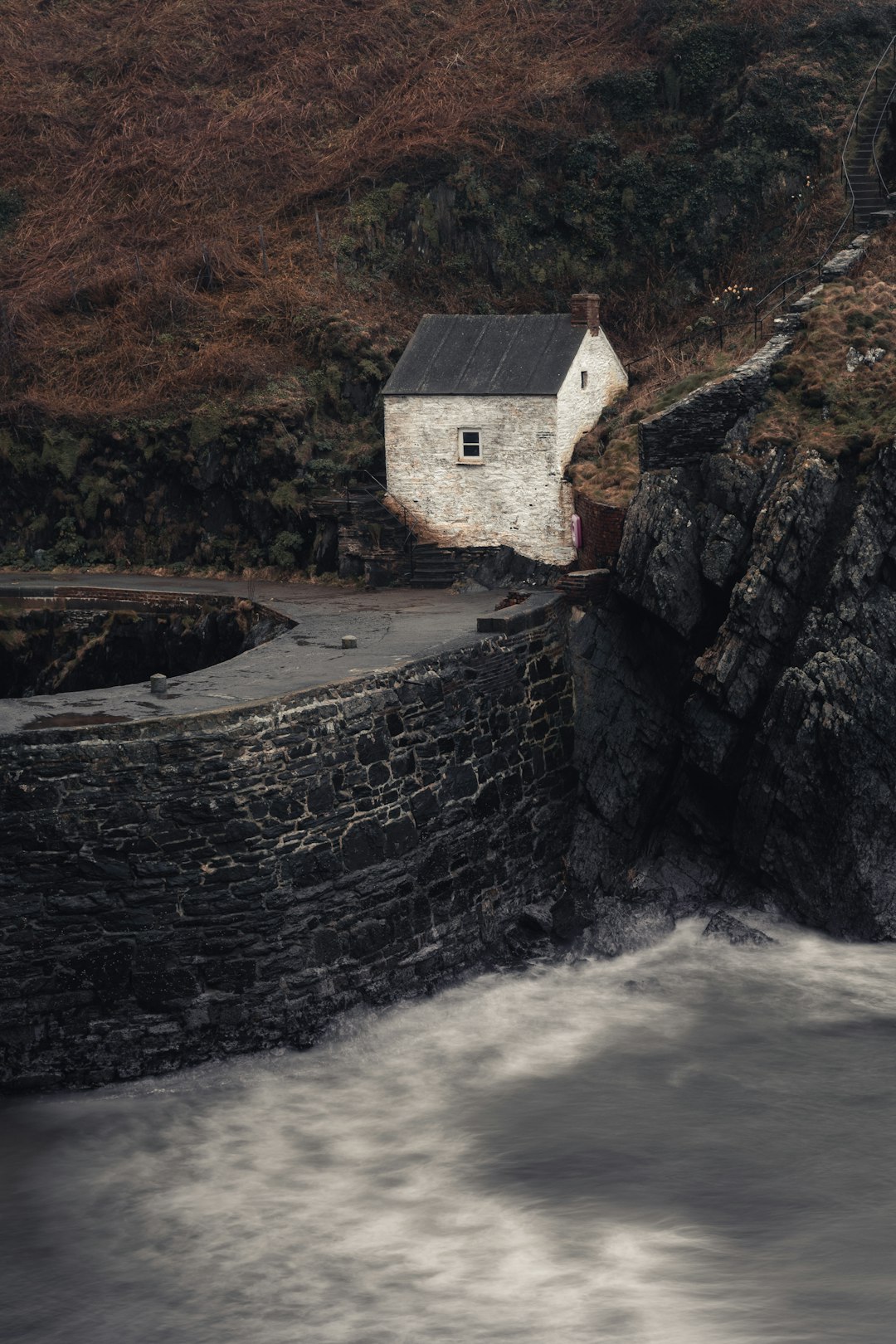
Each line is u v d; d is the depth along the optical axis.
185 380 41.50
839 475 29.58
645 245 45.78
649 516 30.59
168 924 22.34
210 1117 21.81
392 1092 22.64
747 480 30.42
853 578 28.45
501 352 36.94
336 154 49.28
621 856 29.94
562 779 29.73
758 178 44.81
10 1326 17.38
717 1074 23.00
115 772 21.91
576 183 46.53
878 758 27.91
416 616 32.03
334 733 23.97
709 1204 19.50
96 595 36.47
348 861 24.14
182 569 39.69
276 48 54.16
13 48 56.56
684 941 28.03
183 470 40.00
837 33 46.81
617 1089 22.59
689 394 32.19
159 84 53.94
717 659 29.22
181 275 45.75
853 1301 17.30
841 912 27.89
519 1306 17.39
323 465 38.97
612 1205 19.50
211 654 35.12
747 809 28.83
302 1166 20.59
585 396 36.97
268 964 23.06
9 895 21.66
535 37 51.78
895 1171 20.22
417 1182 20.14
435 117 48.78
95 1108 21.91
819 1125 21.41
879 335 33.00
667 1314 17.12
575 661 30.44
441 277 45.91
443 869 26.19
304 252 46.06
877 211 41.59
